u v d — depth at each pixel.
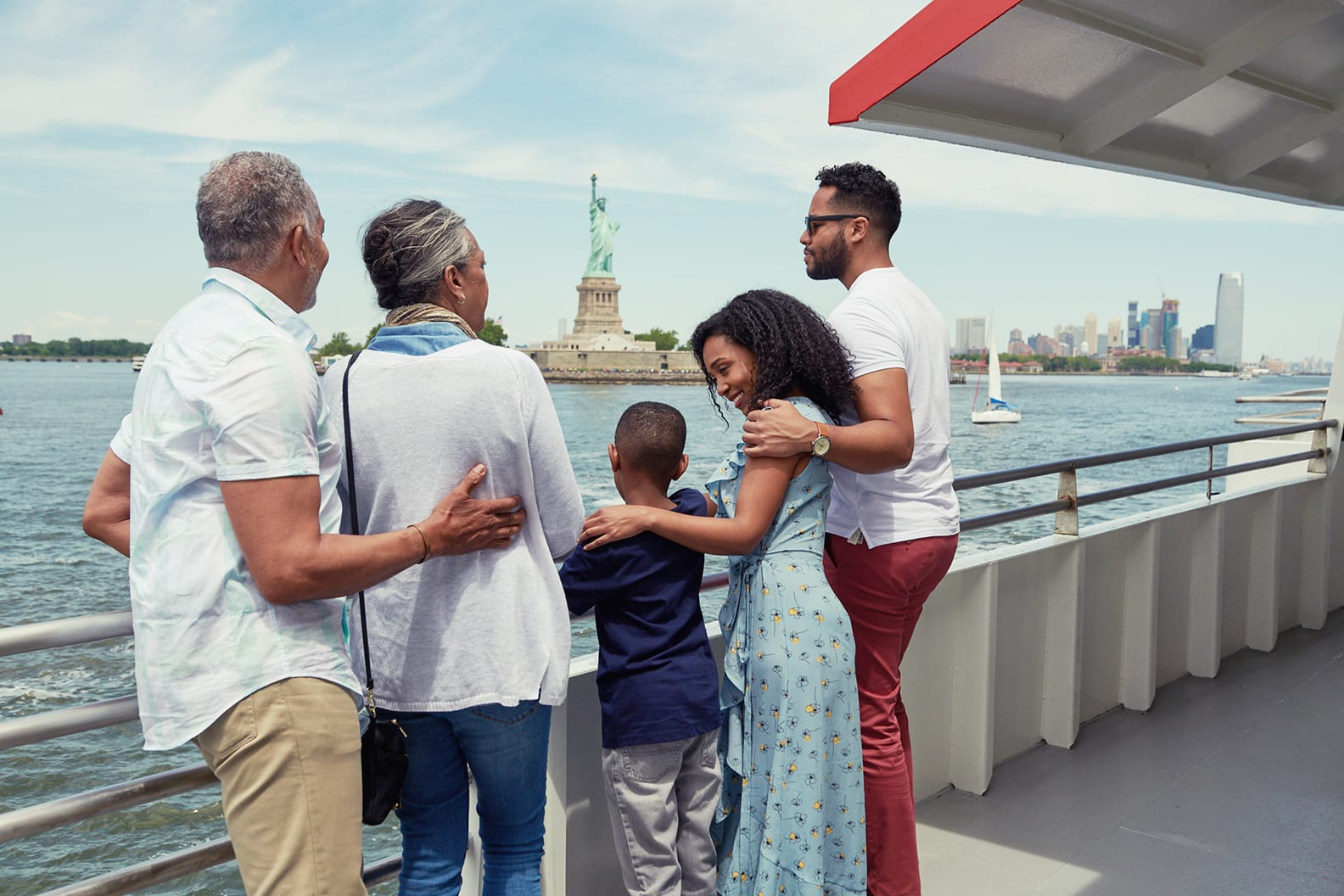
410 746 1.70
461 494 1.56
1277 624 4.79
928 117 2.72
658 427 1.89
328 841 1.38
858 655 2.26
